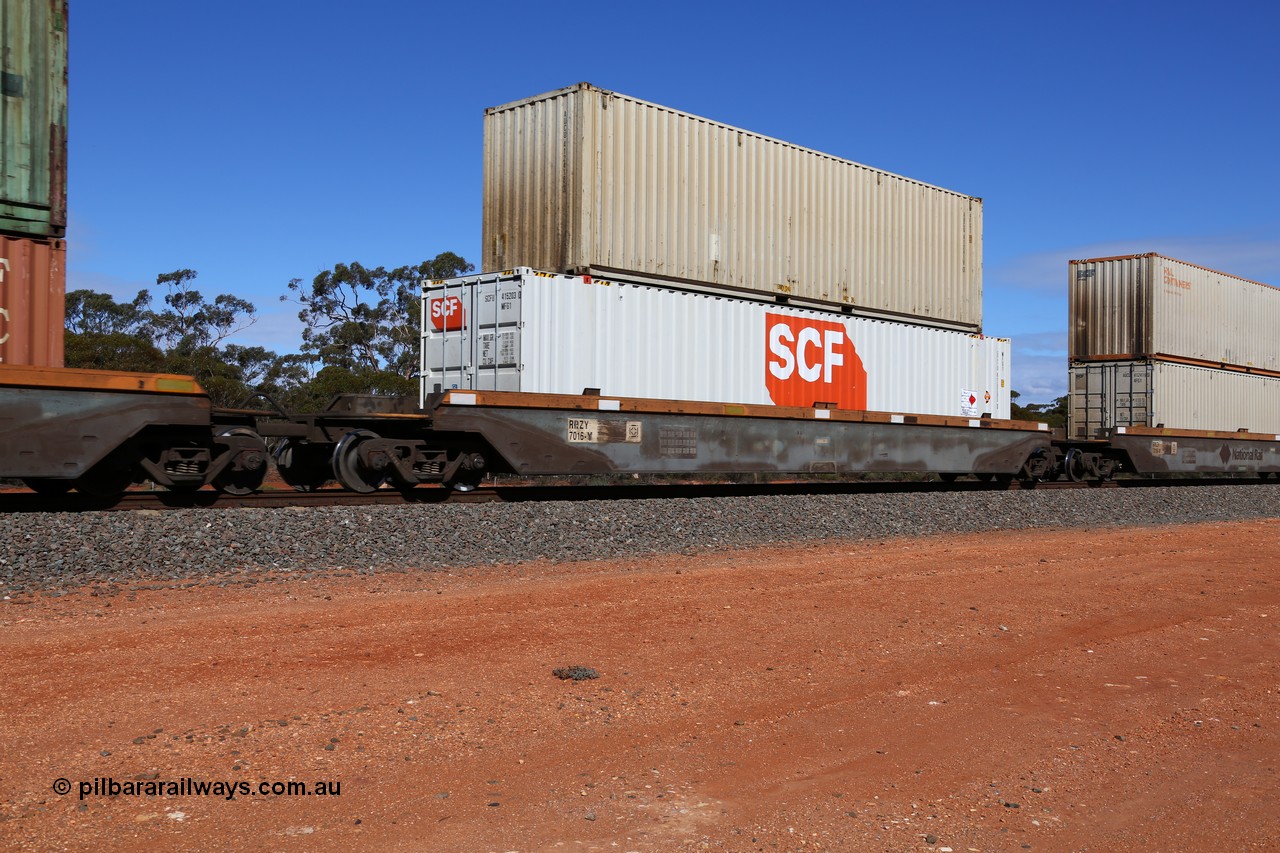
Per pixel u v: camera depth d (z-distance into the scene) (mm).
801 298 16203
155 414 9891
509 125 14438
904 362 17922
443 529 9750
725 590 7832
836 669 5551
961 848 3365
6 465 8977
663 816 3523
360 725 4316
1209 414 24797
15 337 9484
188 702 4527
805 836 3402
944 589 8195
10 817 3334
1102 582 8820
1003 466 19547
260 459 11266
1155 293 22922
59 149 9797
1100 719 4852
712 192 14953
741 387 15227
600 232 13516
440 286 14062
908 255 18219
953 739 4465
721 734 4422
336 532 9133
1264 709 5121
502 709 4629
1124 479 25406
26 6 9609
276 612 6480
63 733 4094
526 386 12727
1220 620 7309
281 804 3514
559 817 3486
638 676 5258
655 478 21891
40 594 6867
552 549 9633
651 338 14070
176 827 3314
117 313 43125
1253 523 15766
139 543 8102
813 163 16562
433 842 3262
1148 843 3475
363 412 12172
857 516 13164
